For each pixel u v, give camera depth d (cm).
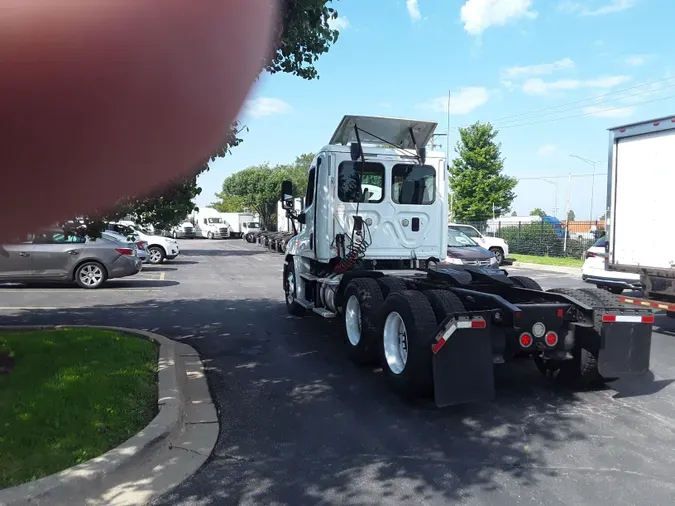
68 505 333
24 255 1302
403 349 558
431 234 812
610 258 930
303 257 917
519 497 353
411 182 802
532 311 547
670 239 821
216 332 857
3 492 318
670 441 446
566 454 420
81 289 1352
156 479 373
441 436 455
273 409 516
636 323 547
